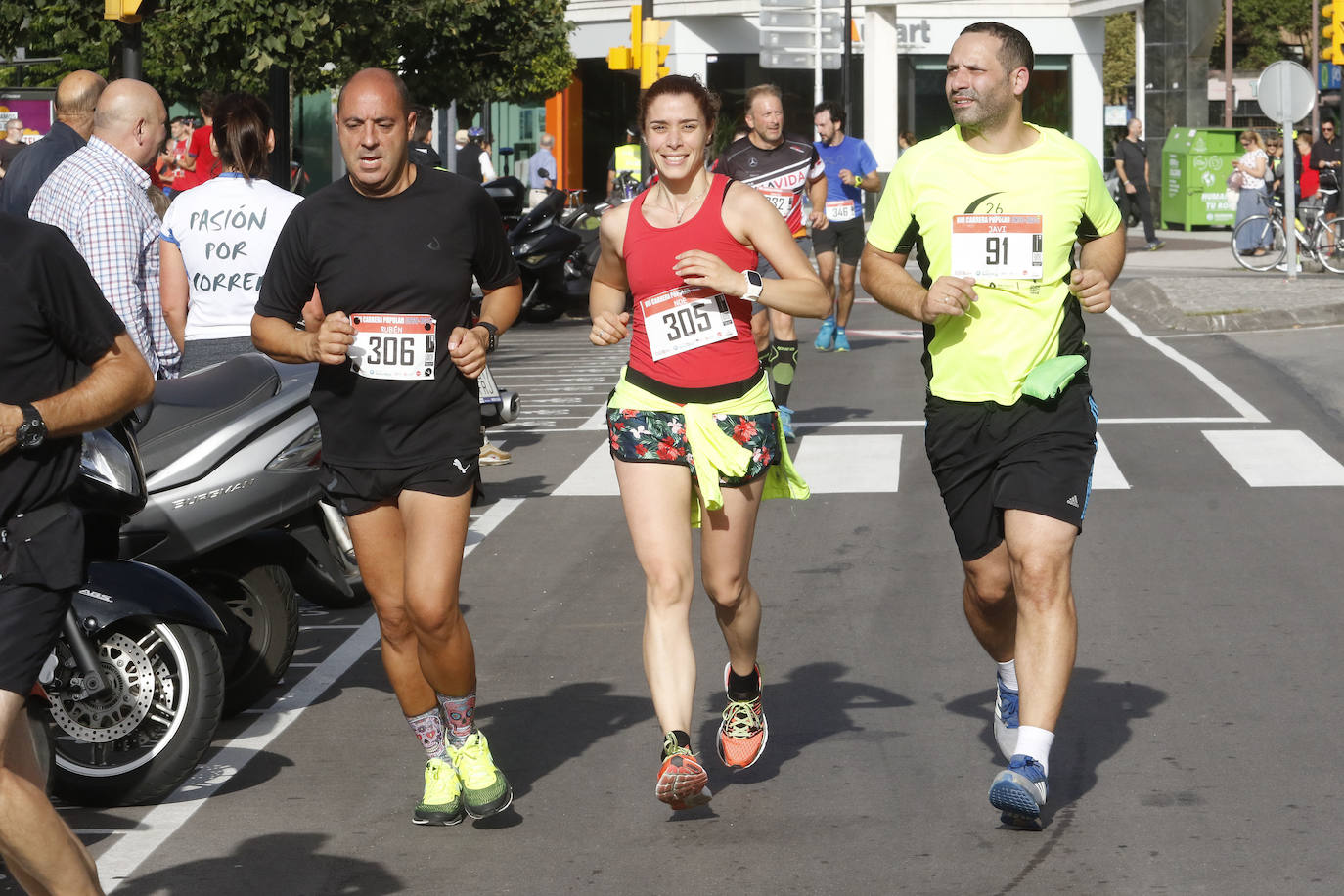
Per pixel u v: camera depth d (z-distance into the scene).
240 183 9.52
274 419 8.15
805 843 6.17
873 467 13.82
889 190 6.55
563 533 11.90
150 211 8.31
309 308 6.46
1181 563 10.41
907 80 51.22
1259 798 6.50
